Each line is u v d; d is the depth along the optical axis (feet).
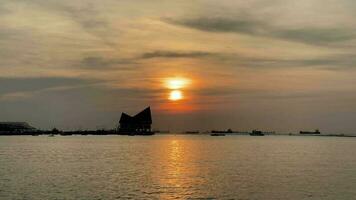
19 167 254.27
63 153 400.26
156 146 589.32
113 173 223.30
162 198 152.66
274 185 182.70
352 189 173.17
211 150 486.79
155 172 230.48
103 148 511.81
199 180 197.47
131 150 467.11
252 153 426.51
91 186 175.73
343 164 292.20
